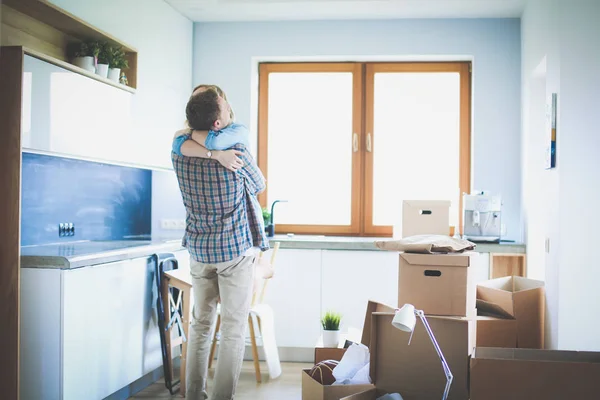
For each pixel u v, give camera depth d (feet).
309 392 9.07
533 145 15.23
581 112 11.98
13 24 10.67
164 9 15.51
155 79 14.93
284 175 17.93
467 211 15.40
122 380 11.56
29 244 11.82
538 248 14.92
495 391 7.80
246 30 17.37
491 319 11.36
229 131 10.28
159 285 12.62
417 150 17.53
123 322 11.54
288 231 17.87
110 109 12.48
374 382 9.05
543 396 7.70
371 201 17.61
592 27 11.98
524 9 15.84
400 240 10.01
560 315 11.87
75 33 12.06
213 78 17.46
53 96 10.51
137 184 15.97
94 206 13.99
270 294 15.64
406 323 7.34
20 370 9.78
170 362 12.62
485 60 16.67
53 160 12.51
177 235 16.57
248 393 12.79
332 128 17.78
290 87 17.89
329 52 17.12
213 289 10.85
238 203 10.50
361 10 16.21
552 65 12.72
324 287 15.46
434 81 17.51
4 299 9.39
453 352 8.71
